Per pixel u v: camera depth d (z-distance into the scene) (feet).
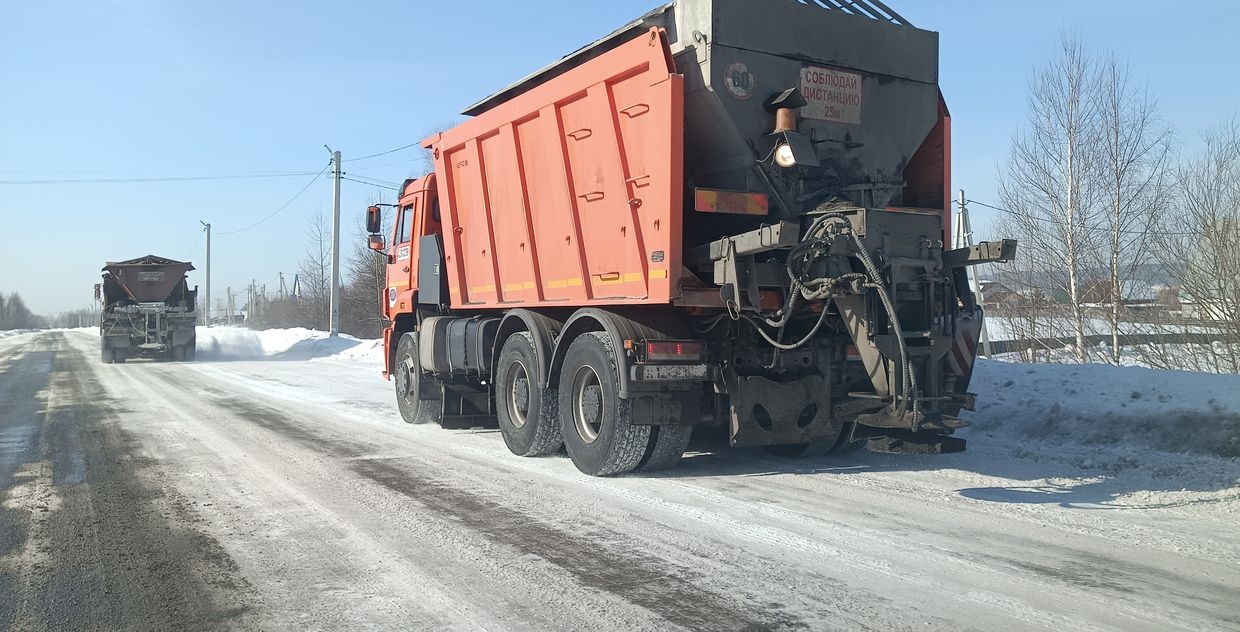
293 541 16.79
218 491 21.54
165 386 55.11
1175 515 18.08
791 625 12.03
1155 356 45.01
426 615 12.67
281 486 22.11
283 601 13.38
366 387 54.13
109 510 19.60
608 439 22.77
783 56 22.54
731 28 21.76
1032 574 14.08
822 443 25.84
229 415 38.34
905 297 20.53
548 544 16.33
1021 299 54.29
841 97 23.44
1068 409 28.63
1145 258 50.14
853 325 20.85
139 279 88.79
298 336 119.55
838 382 23.91
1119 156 51.93
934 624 11.97
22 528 18.12
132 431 32.94
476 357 31.01
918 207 25.49
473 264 32.30
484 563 15.16
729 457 26.61
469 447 29.22
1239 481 20.66
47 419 37.32
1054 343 50.96
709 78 21.44
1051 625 11.86
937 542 16.06
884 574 14.20
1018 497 20.08
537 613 12.68
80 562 15.62
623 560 15.23
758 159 22.25
